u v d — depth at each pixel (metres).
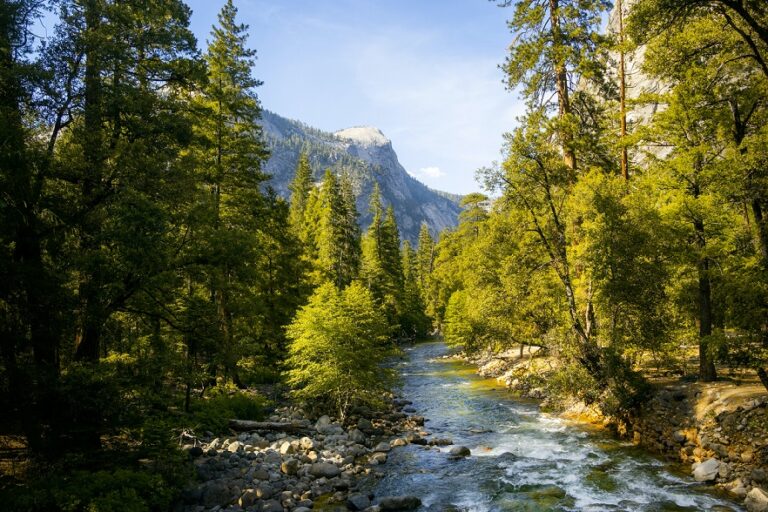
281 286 28.47
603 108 21.62
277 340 27.52
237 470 13.57
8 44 10.62
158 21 13.65
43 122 11.18
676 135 16.53
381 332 21.62
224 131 22.33
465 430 19.20
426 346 58.97
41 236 10.34
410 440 17.67
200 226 13.50
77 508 9.09
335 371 19.36
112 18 11.92
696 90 15.79
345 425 19.80
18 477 9.95
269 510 11.34
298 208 58.31
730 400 13.09
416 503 11.98
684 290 16.94
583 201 17.69
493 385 29.23
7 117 9.74
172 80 14.53
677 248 15.73
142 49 13.26
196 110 15.57
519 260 20.62
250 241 14.52
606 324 17.72
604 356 16.56
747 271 13.01
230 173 22.78
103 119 11.98
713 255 14.70
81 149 11.18
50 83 10.63
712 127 15.69
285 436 17.55
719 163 14.48
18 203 9.86
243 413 18.95
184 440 15.35
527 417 20.66
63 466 10.28
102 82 11.66
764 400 12.13
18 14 10.61
